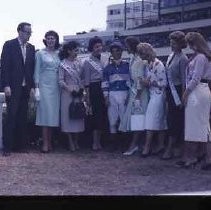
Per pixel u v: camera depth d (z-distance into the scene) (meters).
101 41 8.60
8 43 8.23
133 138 8.16
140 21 65.94
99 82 8.51
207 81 6.67
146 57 7.73
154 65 7.67
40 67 8.37
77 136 8.70
